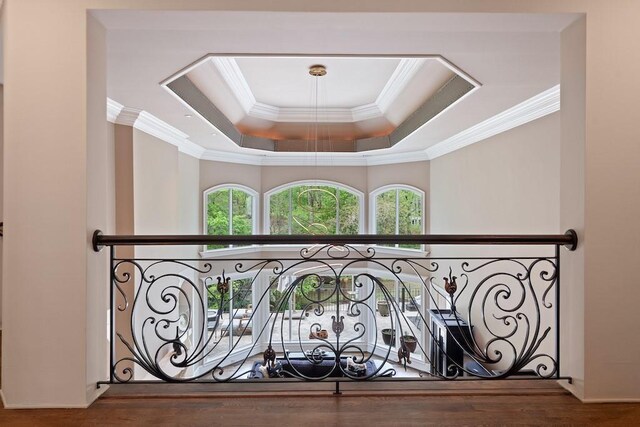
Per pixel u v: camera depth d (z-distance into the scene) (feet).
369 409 6.21
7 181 6.33
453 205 19.54
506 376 6.89
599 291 6.53
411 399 6.52
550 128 12.10
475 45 8.48
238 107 17.43
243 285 24.41
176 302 6.93
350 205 25.68
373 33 8.04
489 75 10.28
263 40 8.47
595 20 6.55
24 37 6.33
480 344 16.02
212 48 8.82
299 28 7.27
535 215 12.91
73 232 6.34
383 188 24.64
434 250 21.56
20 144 6.32
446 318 16.75
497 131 15.23
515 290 13.80
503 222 14.94
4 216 6.32
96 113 6.68
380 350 24.17
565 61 7.11
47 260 6.34
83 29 6.37
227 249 23.36
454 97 12.51
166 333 16.53
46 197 6.34
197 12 6.61
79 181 6.34
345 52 8.98
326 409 6.22
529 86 11.10
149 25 7.01
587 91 6.53
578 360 6.66
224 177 23.31
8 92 6.32
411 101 15.75
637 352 6.55
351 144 21.94
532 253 12.86
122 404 6.37
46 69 6.32
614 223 6.54
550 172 12.08
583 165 6.58
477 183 17.07
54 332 6.34
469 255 17.35
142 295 14.60
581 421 5.93
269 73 14.28
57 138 6.33
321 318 25.03
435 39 8.16
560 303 7.12
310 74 14.26
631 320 6.55
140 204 14.76
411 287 23.22
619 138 6.54
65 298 6.34
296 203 25.71
